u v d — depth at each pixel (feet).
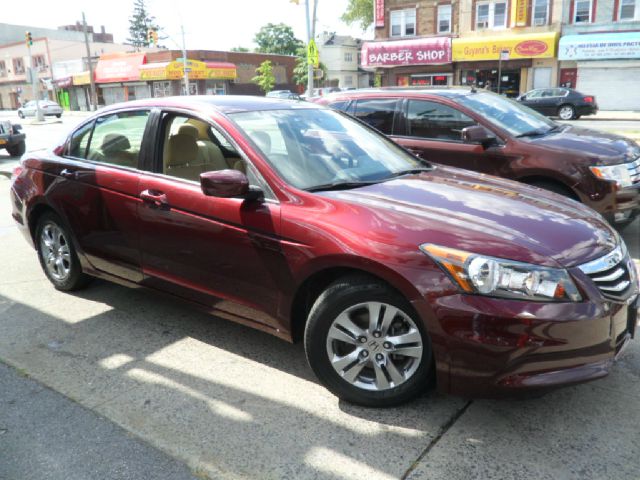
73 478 8.09
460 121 19.92
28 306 14.55
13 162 46.78
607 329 8.53
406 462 8.34
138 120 13.15
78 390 10.48
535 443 8.73
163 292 12.58
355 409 9.72
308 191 10.46
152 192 12.10
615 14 92.84
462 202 10.26
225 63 159.74
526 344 8.15
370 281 9.21
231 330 13.01
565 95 77.41
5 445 8.87
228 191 10.08
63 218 14.26
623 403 9.77
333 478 8.04
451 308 8.40
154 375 11.00
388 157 12.89
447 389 8.80
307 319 9.94
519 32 99.09
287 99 13.99
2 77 214.48
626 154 17.88
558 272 8.38
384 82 113.19
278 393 10.30
